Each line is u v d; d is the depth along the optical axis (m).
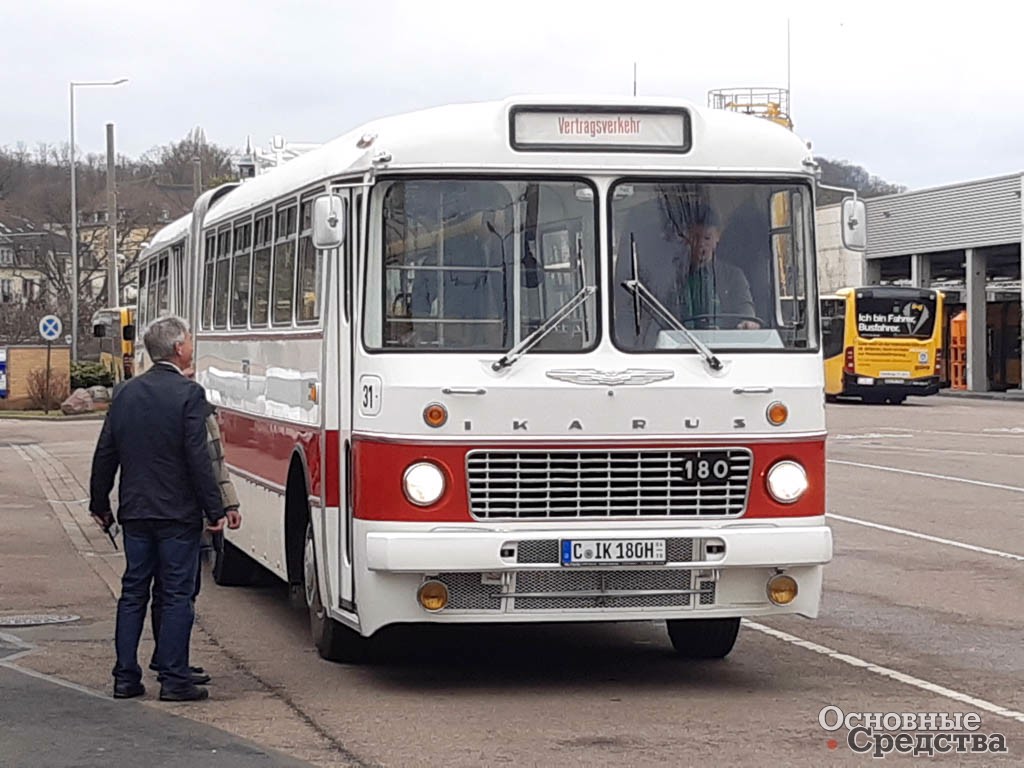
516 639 11.94
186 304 16.77
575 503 9.51
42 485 26.50
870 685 10.14
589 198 9.75
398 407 9.46
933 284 73.19
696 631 11.04
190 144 65.50
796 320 9.92
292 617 13.12
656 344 9.68
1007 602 13.76
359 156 9.90
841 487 24.28
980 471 26.72
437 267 9.62
